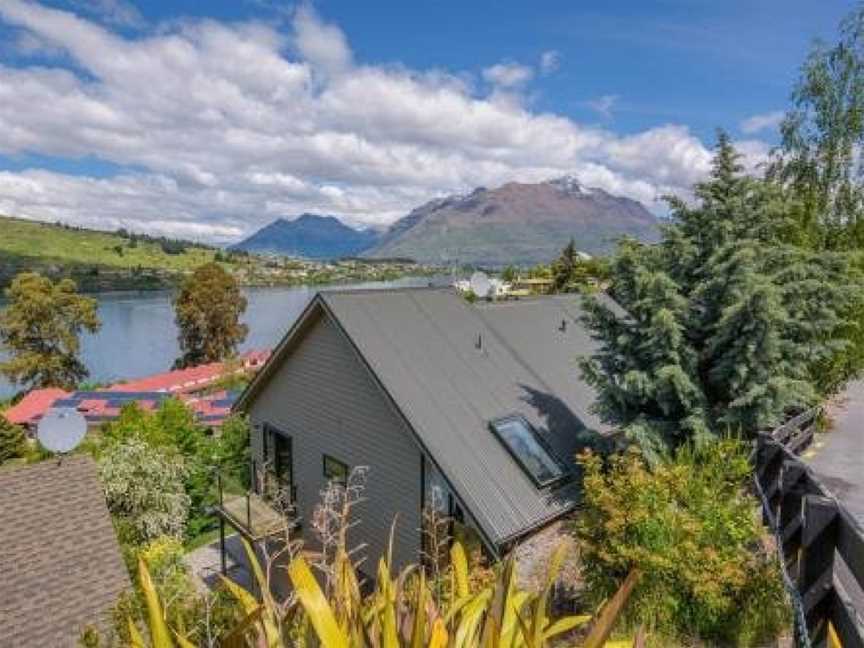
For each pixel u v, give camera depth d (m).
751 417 8.00
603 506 5.72
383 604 2.40
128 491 14.61
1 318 42.94
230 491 17.83
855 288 8.98
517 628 2.38
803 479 3.11
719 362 8.16
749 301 7.69
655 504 5.55
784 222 9.17
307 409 12.16
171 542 10.77
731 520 5.42
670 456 8.18
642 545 5.28
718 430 8.18
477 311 13.08
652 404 8.76
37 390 38.75
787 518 3.24
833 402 13.98
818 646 2.59
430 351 10.86
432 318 11.88
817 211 13.97
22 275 43.59
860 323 11.06
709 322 8.44
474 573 5.53
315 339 11.66
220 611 3.98
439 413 9.48
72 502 9.52
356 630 2.23
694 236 8.82
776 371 8.23
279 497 4.71
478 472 8.73
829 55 14.17
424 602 2.24
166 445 17.84
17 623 7.57
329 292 10.91
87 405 33.47
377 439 10.34
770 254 8.64
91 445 18.98
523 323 13.59
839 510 2.50
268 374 12.95
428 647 2.13
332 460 11.56
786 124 14.82
